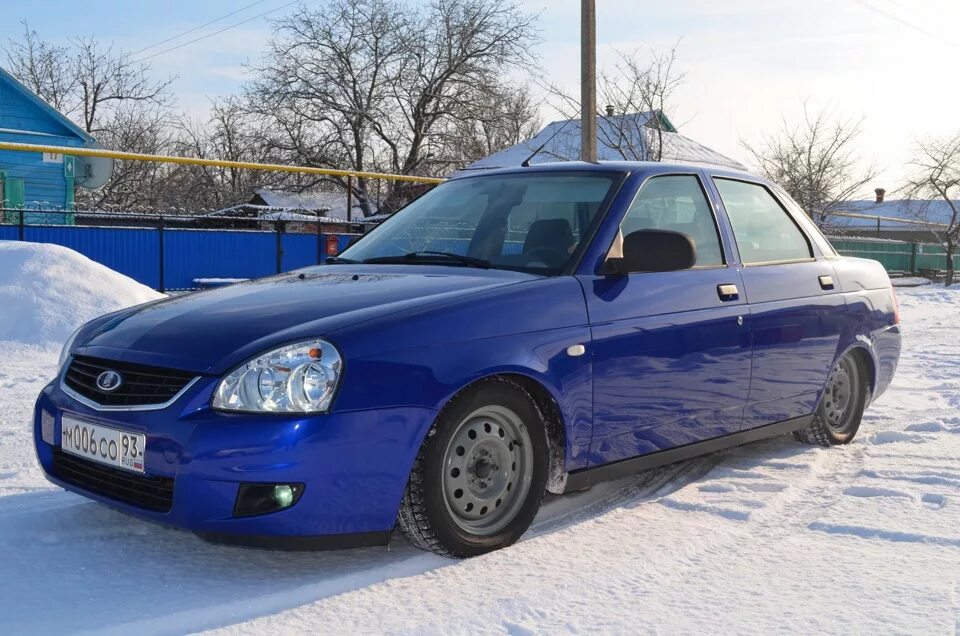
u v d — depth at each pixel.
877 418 5.68
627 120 22.17
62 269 9.03
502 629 2.52
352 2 32.06
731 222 4.27
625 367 3.48
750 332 4.07
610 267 3.55
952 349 9.55
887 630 2.50
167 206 33.72
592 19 14.93
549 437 3.34
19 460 4.35
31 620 2.55
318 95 32.06
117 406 2.93
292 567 3.01
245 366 2.77
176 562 3.04
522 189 4.06
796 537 3.37
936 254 33.59
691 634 2.48
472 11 32.34
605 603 2.70
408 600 2.73
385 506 2.83
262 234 17.28
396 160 32.75
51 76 39.41
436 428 2.94
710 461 4.59
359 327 2.88
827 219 29.89
